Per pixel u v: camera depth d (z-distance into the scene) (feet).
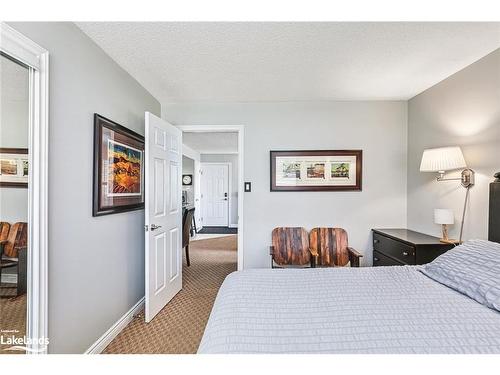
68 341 5.45
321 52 6.84
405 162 10.66
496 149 6.64
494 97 6.70
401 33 6.00
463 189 7.68
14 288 4.49
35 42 4.62
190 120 10.91
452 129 8.15
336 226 10.69
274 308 4.30
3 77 4.25
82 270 5.89
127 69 7.82
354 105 10.69
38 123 4.63
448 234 8.24
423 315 4.01
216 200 27.63
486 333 3.54
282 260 10.20
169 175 9.59
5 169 4.32
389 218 10.67
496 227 6.32
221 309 4.41
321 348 3.30
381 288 5.06
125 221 7.82
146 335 7.36
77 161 5.72
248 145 10.81
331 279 5.57
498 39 6.20
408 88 9.34
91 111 6.22
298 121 10.74
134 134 8.19
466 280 4.78
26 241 4.57
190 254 16.21
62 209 5.28
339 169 10.66
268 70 7.91
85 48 5.98
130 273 8.14
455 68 7.72
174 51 6.81
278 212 10.75
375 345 3.33
